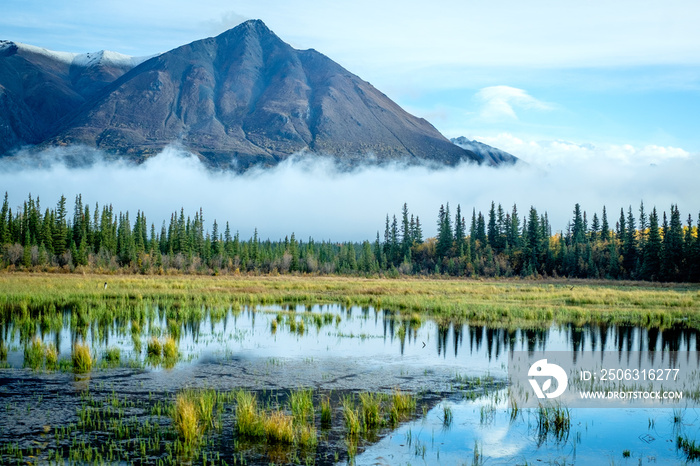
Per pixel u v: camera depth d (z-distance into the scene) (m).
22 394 17.98
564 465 13.38
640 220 129.62
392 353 26.48
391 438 14.97
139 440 14.20
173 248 140.62
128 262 120.31
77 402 17.23
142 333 30.09
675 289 84.00
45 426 15.06
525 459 13.71
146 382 19.83
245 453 13.63
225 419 16.06
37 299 42.00
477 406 17.98
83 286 57.06
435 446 14.45
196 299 48.75
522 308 44.38
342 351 26.75
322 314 40.75
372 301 51.53
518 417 16.92
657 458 13.89
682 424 16.48
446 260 138.00
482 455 13.88
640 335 32.81
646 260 107.75
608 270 120.81
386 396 18.84
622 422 16.58
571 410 17.77
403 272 134.75
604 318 40.28
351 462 13.27
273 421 14.69
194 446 13.95
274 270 123.12
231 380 20.45
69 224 135.25
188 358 24.19
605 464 13.35
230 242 143.25
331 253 162.75
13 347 25.48
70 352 24.75
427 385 20.53
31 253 106.19
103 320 34.41
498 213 154.00
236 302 47.56
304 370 22.42
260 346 27.61
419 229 167.00
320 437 14.88
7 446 13.61
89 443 13.94
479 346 28.62
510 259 134.00
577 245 131.38
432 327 35.19
